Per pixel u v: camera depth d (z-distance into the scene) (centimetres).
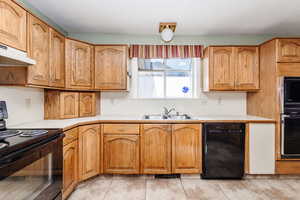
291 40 240
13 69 170
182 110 312
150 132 247
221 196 206
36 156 124
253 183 237
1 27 134
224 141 243
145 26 273
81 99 270
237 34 305
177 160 247
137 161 247
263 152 245
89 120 238
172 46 302
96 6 214
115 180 245
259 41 308
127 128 247
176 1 203
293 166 244
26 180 114
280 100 241
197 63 312
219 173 245
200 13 231
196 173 248
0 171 92
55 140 150
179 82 325
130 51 299
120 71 275
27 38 165
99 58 274
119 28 281
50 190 142
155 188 224
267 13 230
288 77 239
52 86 210
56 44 217
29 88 217
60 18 246
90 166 233
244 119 250
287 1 202
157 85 326
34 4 209
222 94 313
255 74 277
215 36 310
